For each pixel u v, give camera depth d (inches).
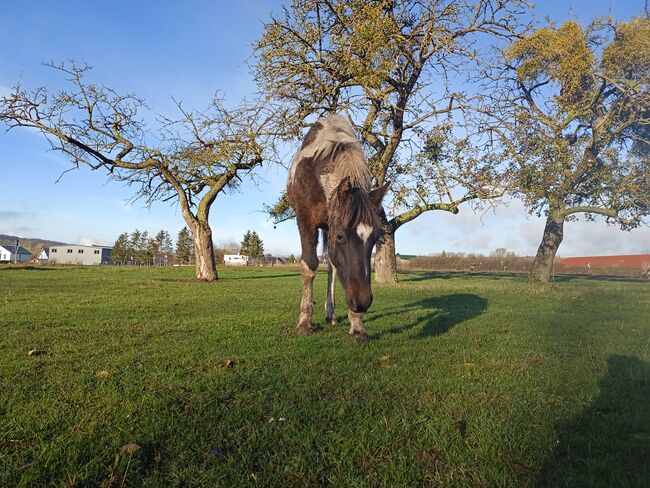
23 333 241.4
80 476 92.0
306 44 642.2
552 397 143.7
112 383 151.5
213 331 251.4
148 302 396.5
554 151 676.7
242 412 126.6
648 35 714.8
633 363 189.2
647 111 759.1
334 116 278.1
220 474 94.3
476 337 245.0
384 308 374.3
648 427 120.1
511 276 1108.5
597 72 728.3
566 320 315.9
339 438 110.7
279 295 474.0
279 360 186.2
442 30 626.8
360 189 198.5
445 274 1199.6
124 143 781.9
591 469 97.9
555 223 855.7
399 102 684.1
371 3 637.9
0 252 4133.9
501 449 107.0
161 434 112.0
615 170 767.1
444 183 689.6
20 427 114.0
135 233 3646.7
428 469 99.0
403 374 167.5
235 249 3868.1
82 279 730.8
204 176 832.9
